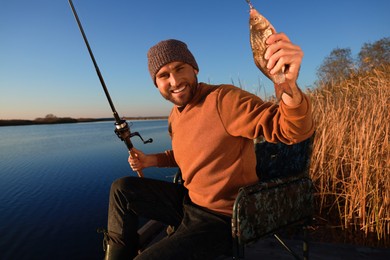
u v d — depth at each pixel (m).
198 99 1.50
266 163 1.68
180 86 1.48
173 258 1.26
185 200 1.58
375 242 2.42
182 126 1.53
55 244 4.38
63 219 5.41
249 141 1.47
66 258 3.96
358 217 2.68
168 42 1.49
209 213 1.43
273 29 0.88
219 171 1.42
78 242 4.39
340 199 3.04
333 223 2.76
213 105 1.41
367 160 2.73
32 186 7.99
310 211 1.51
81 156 14.34
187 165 1.53
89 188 7.63
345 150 3.12
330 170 3.11
